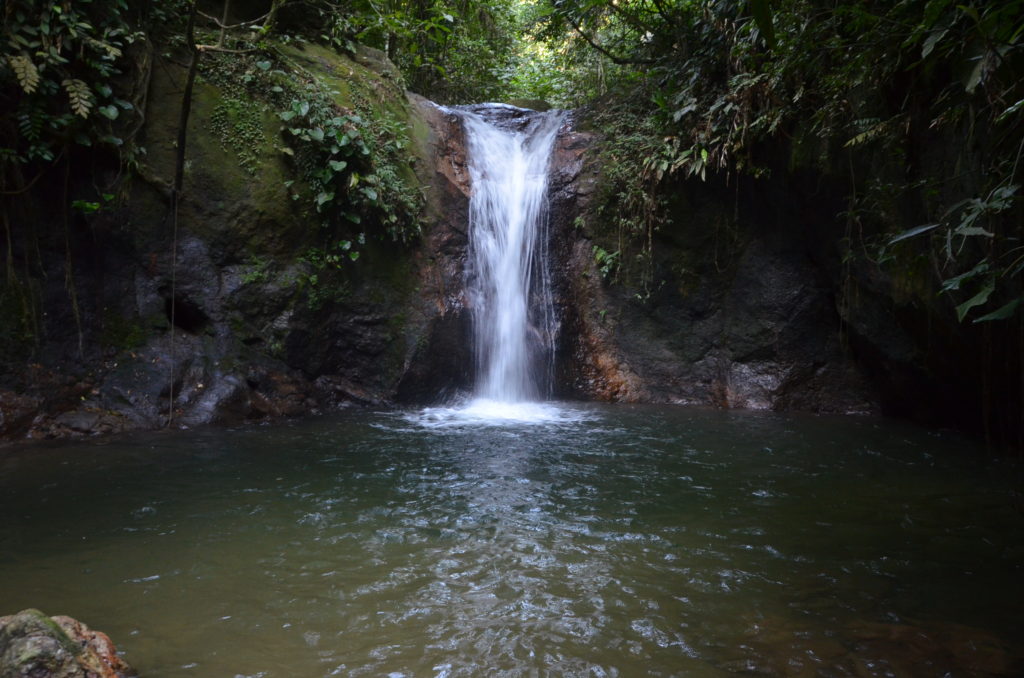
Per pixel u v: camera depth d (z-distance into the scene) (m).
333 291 7.86
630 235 8.81
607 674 2.55
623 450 5.99
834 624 2.93
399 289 8.22
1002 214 4.26
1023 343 4.58
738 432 6.78
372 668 2.57
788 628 2.89
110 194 6.62
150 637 2.78
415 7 11.41
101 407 6.42
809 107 7.03
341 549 3.71
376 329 8.10
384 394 8.11
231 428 6.59
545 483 4.98
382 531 3.99
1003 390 5.72
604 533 3.99
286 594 3.18
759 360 8.41
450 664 2.61
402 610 3.03
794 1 5.91
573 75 12.75
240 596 3.15
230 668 2.56
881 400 7.82
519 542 3.84
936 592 3.23
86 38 6.30
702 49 8.34
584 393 8.90
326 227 7.79
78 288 6.58
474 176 9.18
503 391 8.82
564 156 9.28
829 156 6.86
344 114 7.97
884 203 6.28
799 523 4.17
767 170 7.80
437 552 3.69
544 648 2.73
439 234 8.58
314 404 7.61
